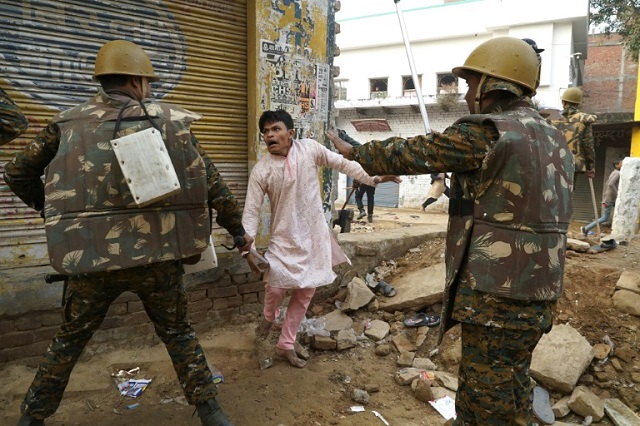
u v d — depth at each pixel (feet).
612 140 49.88
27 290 10.24
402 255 16.75
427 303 13.58
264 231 13.60
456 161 6.67
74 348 7.55
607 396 10.52
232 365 11.27
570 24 54.13
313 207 10.93
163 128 7.39
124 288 7.50
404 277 15.08
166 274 7.67
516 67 6.89
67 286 7.66
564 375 10.42
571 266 14.06
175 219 7.47
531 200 6.45
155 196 6.95
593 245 18.08
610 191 33.68
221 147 13.16
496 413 6.62
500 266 6.45
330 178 15.11
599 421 9.80
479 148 6.59
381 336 12.69
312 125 14.56
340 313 13.64
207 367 8.18
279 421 9.11
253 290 13.48
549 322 6.85
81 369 10.58
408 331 12.93
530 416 7.11
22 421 7.47
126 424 8.82
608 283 13.12
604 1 54.70
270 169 10.57
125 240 7.06
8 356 10.18
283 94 13.69
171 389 10.14
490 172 6.51
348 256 15.30
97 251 6.92
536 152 6.53
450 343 12.09
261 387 10.26
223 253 12.91
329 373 11.03
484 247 6.55
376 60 65.98
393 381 10.93
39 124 10.43
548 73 55.01
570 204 7.02
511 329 6.52
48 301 10.50
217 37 12.74
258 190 10.57
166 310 7.89
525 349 6.69
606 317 12.25
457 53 61.21
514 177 6.41
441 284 13.88
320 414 9.41
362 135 66.28
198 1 12.26
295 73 13.92
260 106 13.24
